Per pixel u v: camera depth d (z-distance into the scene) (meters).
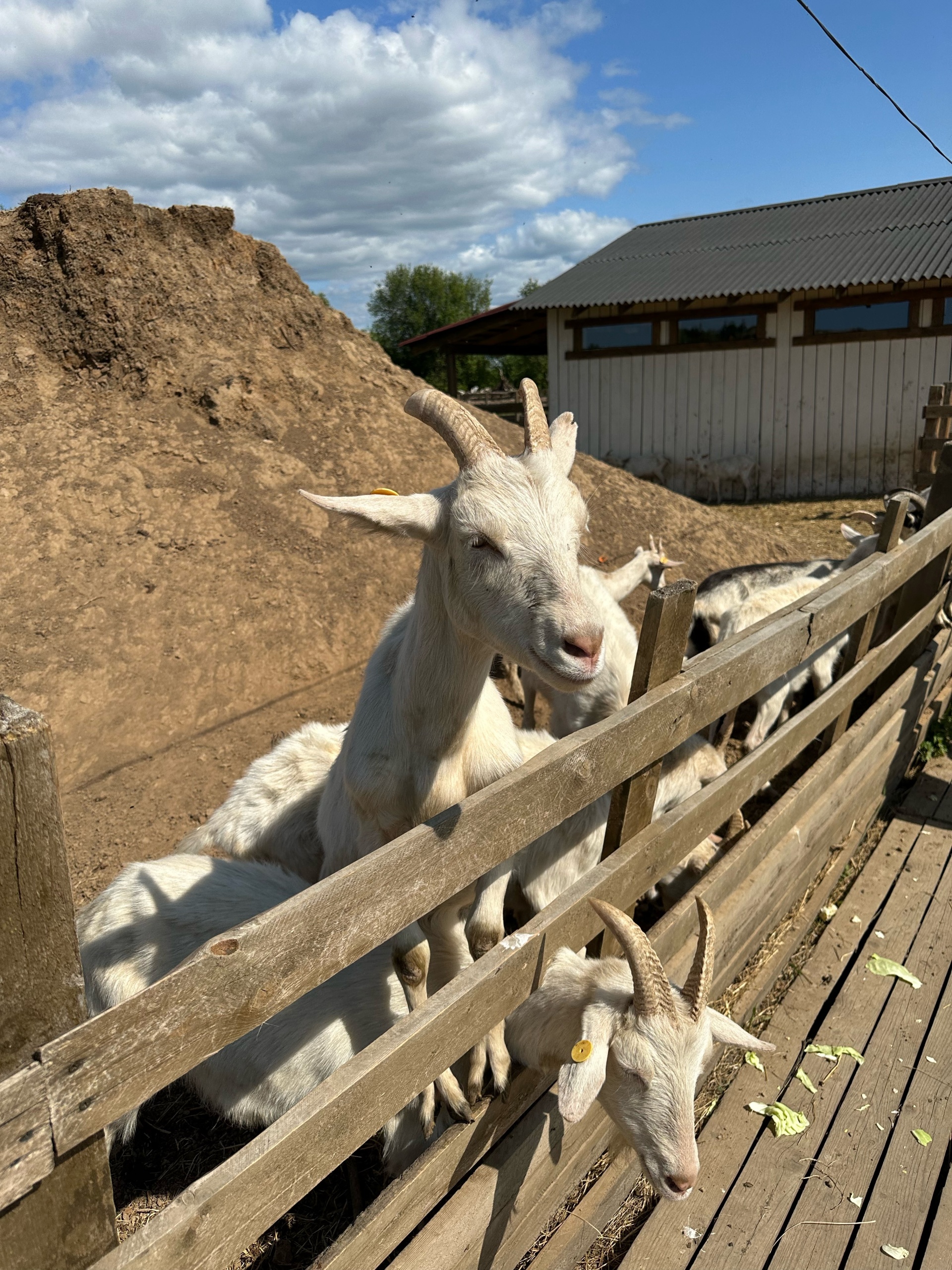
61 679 2.49
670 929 1.34
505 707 1.43
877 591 1.94
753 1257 1.20
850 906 1.94
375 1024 1.36
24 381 3.43
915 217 8.19
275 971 0.73
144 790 2.28
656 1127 1.09
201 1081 1.47
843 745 1.96
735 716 2.80
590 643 0.96
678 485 8.25
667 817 1.30
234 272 4.09
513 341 10.08
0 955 0.57
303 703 2.72
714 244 9.02
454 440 1.06
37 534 2.86
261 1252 1.31
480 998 0.97
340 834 1.53
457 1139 1.05
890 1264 1.19
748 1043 1.17
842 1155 1.35
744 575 3.27
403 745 1.28
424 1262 0.99
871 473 7.45
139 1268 0.66
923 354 7.08
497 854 0.96
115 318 3.54
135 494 3.12
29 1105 0.58
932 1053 1.53
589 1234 1.22
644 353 8.19
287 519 3.27
